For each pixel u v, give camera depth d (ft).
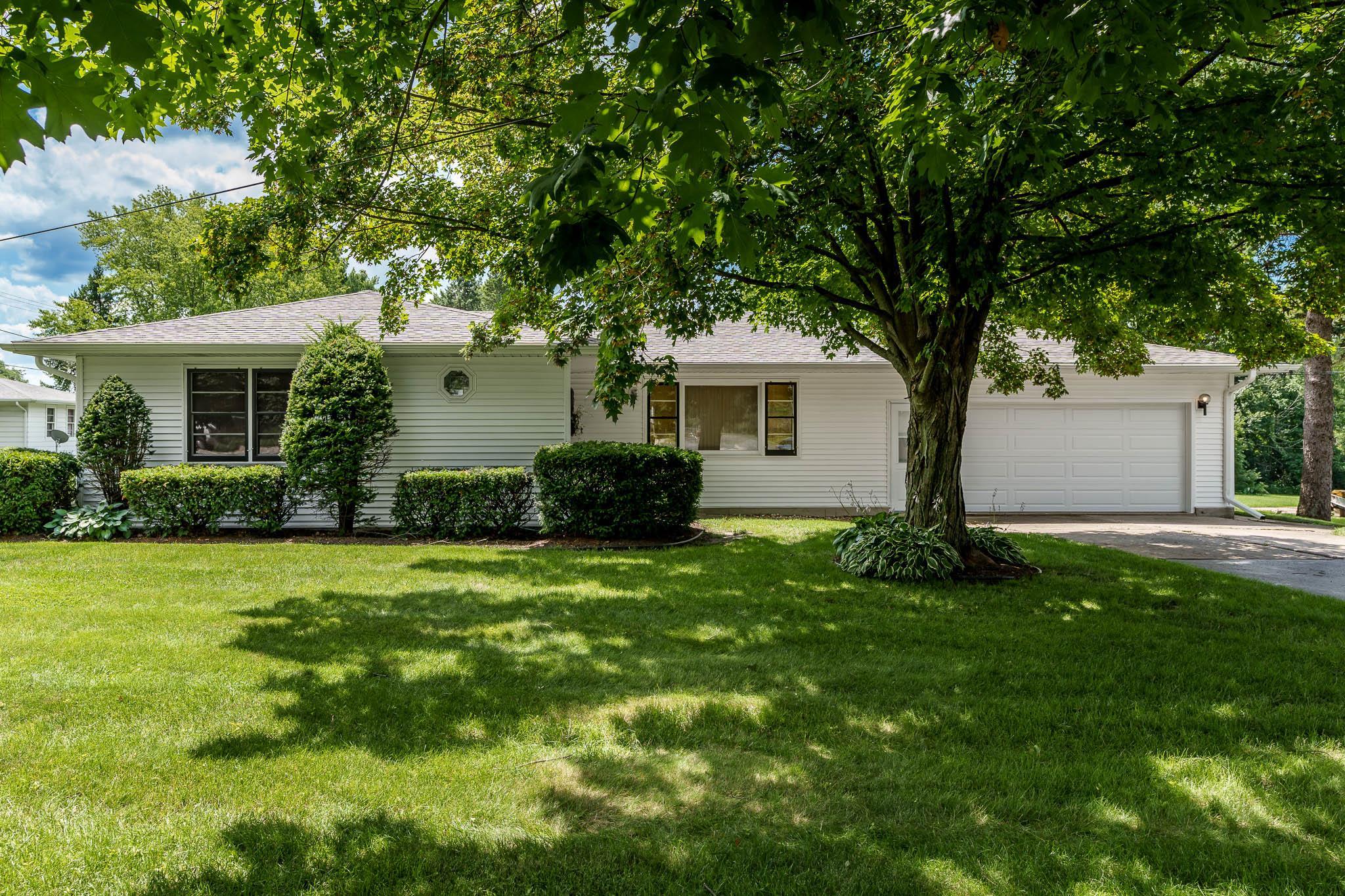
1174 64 9.87
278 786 8.71
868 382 42.16
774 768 9.37
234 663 13.35
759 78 6.79
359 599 18.99
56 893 6.64
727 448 42.39
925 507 24.25
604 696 11.98
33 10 6.40
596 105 7.31
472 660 13.87
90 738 9.99
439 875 6.98
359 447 30.40
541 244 8.12
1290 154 16.89
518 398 34.88
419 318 38.58
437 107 21.58
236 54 14.02
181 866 7.06
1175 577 22.54
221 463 34.09
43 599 18.66
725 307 23.47
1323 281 23.21
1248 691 12.51
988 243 18.90
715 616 17.63
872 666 13.73
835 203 19.80
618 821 8.04
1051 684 12.75
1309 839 7.77
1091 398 42.65
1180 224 19.90
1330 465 43.83
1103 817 8.18
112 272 103.04
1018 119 14.89
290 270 25.95
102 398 32.22
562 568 23.80
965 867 7.16
